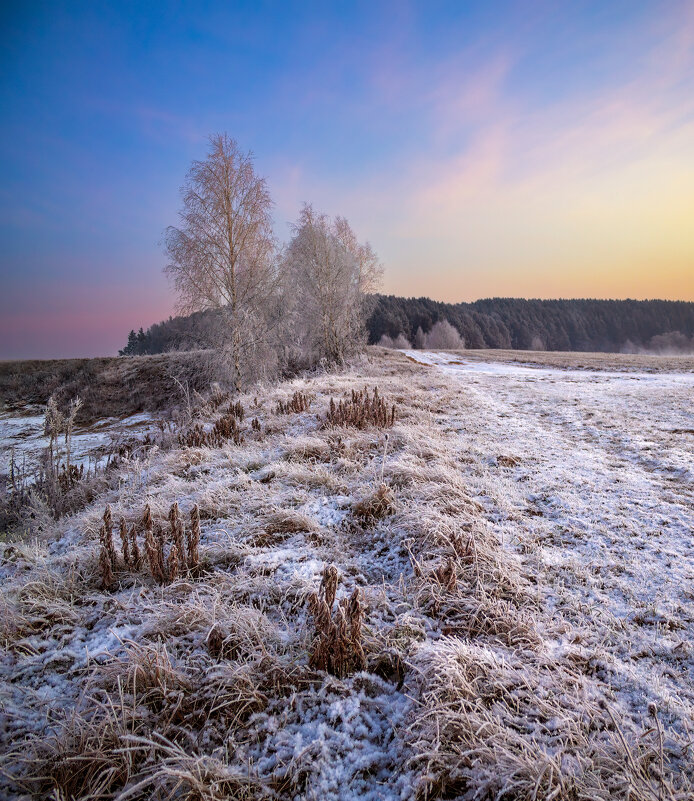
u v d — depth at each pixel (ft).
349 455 20.49
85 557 12.31
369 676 7.85
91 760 6.17
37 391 100.53
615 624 9.15
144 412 81.97
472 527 12.75
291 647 8.46
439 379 54.34
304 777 6.18
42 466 26.48
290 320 79.00
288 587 10.40
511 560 11.47
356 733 6.86
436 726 6.53
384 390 40.60
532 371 83.56
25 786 6.04
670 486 17.15
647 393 42.73
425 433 23.62
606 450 22.57
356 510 14.87
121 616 9.69
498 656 8.16
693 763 6.04
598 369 87.45
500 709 6.93
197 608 9.21
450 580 9.97
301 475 17.83
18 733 6.81
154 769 6.07
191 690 7.52
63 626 9.48
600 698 7.23
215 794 5.63
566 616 9.53
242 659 8.07
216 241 57.72
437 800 5.83
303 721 7.02
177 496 17.07
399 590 10.37
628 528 13.48
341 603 8.75
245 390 55.83
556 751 6.19
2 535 18.52
